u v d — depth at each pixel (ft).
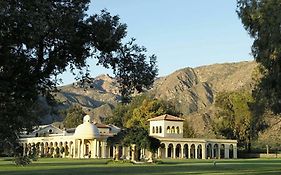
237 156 393.91
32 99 60.23
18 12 48.11
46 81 60.49
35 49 56.75
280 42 102.89
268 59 107.24
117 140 255.29
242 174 136.05
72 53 58.70
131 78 62.75
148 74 62.85
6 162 237.25
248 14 115.14
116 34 58.49
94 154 365.81
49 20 52.01
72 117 594.24
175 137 381.81
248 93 400.67
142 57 62.64
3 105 57.82
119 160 247.09
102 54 60.49
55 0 54.90
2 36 49.90
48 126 473.26
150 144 242.99
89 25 57.77
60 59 57.72
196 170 160.97
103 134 381.81
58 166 192.75
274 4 106.83
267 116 134.51
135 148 249.34
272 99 118.83
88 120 379.55
